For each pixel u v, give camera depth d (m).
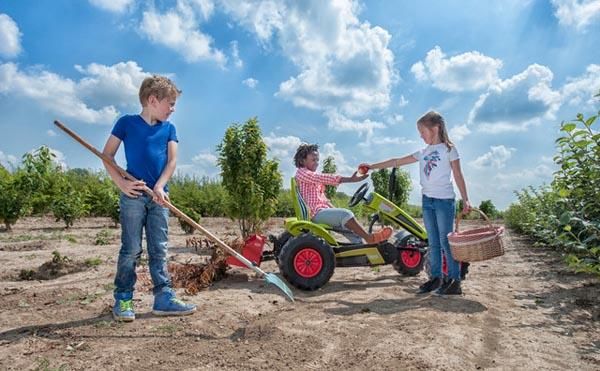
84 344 3.27
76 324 3.77
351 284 5.64
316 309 4.30
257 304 4.47
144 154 4.07
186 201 17.42
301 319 3.93
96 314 4.07
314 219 5.76
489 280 5.78
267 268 6.61
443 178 5.00
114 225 13.86
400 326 3.70
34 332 3.55
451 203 5.01
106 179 16.45
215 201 17.67
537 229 9.90
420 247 6.13
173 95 4.12
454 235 4.66
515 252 8.78
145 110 4.15
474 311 4.20
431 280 5.10
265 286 5.39
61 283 5.40
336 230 5.85
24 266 6.40
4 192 11.57
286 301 4.64
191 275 5.40
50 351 3.15
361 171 5.88
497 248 4.53
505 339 3.43
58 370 2.80
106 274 5.89
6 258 7.17
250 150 8.25
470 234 4.67
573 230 6.32
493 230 4.65
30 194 12.09
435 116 5.05
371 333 3.53
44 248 8.54
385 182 16.14
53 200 13.36
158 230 4.12
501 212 25.86
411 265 6.17
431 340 3.36
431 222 5.12
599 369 2.88
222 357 3.04
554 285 5.41
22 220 14.74
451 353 3.11
